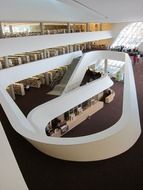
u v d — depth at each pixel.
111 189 4.81
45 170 5.23
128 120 5.98
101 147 5.40
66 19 13.84
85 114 12.11
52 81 17.81
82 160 5.58
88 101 12.81
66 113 11.35
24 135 5.23
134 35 25.45
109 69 22.05
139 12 9.14
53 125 10.62
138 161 5.70
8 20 10.81
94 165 5.52
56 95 14.69
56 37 15.39
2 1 10.45
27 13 11.29
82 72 16.56
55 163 5.45
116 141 5.61
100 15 10.67
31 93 15.33
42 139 5.19
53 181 4.96
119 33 24.30
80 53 19.12
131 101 7.14
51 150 5.35
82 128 11.27
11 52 12.02
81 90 11.50
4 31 16.70
